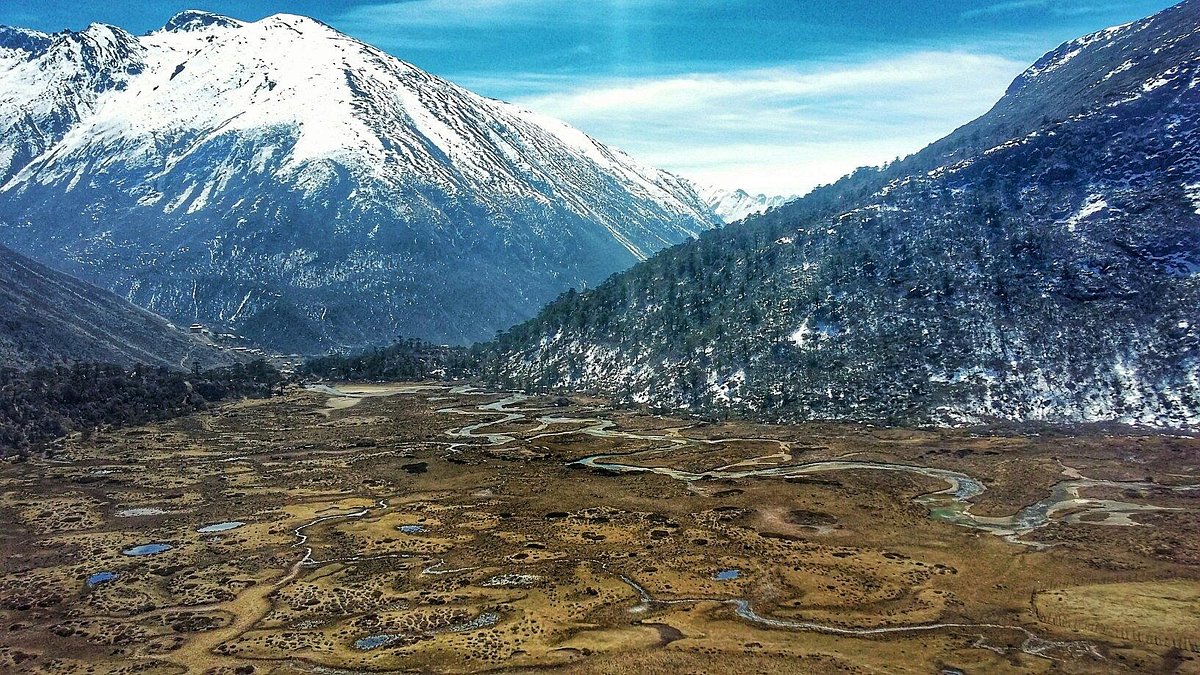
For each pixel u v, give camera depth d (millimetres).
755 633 98250
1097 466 164000
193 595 114438
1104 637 93938
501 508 157250
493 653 94625
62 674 91750
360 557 129875
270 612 108562
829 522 140750
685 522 144125
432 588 115750
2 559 131000
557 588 114625
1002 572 114750
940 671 87750
